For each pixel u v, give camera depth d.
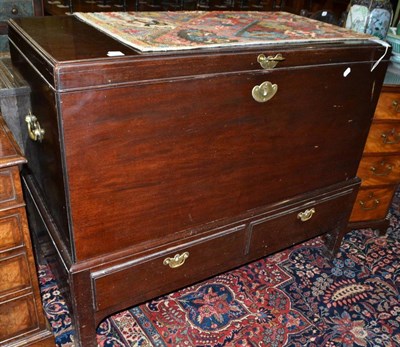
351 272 1.57
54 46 0.88
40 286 1.39
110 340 1.23
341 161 1.36
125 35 0.98
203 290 1.43
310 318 1.36
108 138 0.87
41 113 0.95
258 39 1.04
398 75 1.48
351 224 1.72
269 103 1.06
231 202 1.16
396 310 1.42
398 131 1.52
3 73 1.27
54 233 1.07
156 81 0.86
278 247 1.39
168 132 0.94
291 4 2.04
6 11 1.30
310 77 1.10
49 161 0.98
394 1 2.17
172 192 1.03
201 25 1.17
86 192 0.90
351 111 1.26
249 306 1.38
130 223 1.00
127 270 1.05
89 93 0.80
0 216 0.90
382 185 1.64
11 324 1.05
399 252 1.71
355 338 1.30
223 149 1.05
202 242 1.15
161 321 1.30
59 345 1.19
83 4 1.50
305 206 1.35
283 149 1.17
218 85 0.95
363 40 1.19
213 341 1.25
